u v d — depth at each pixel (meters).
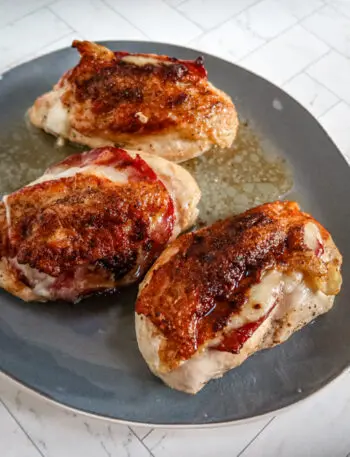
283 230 0.39
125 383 0.37
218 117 0.47
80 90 0.46
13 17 0.61
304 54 0.63
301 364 0.40
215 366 0.37
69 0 0.64
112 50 0.53
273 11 0.67
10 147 0.48
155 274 0.38
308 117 0.52
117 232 0.39
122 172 0.42
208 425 0.36
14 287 0.39
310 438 0.39
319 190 0.48
